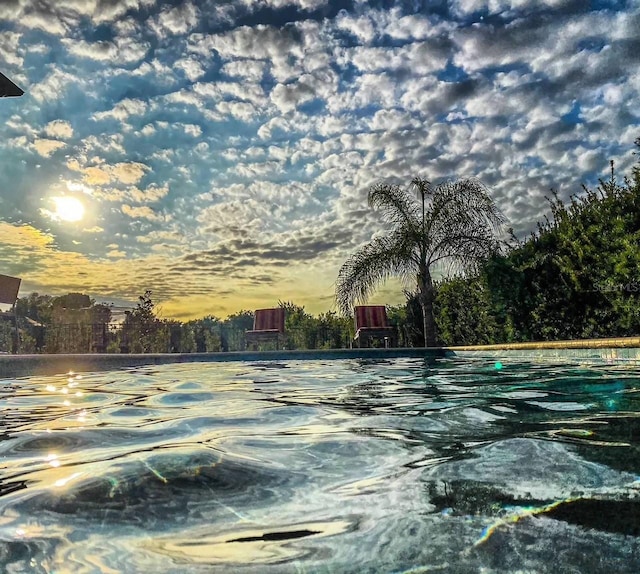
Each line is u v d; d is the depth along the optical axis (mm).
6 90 5547
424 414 1690
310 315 16906
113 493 817
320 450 1136
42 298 15062
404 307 12797
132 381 3736
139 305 13797
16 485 867
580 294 6711
